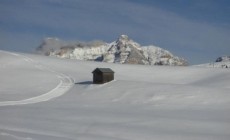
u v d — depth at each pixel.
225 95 61.19
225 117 46.44
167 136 36.31
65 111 52.38
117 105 59.31
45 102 66.00
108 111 52.50
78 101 65.94
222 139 35.25
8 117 46.53
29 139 32.72
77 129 39.28
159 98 62.38
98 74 82.31
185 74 125.38
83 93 74.94
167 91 66.50
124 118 45.94
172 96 62.84
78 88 82.38
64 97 72.50
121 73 127.94
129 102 61.81
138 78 119.94
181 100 59.97
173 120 44.38
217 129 39.53
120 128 39.69
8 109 54.81
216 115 47.94
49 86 87.69
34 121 43.72
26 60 128.50
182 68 137.00
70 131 38.19
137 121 43.91
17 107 57.81
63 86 87.69
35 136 34.34
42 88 84.88
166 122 43.19
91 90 76.44
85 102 64.25
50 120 44.59
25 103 64.31
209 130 39.03
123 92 69.44
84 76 109.19
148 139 35.31
